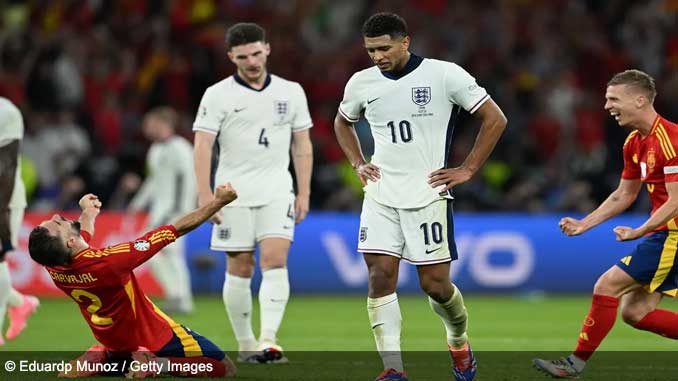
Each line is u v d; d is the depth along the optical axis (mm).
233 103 29547
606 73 75812
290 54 72500
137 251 22859
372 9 78438
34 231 22766
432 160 22938
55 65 65938
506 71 72625
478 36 74938
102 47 68688
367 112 23344
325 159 62688
